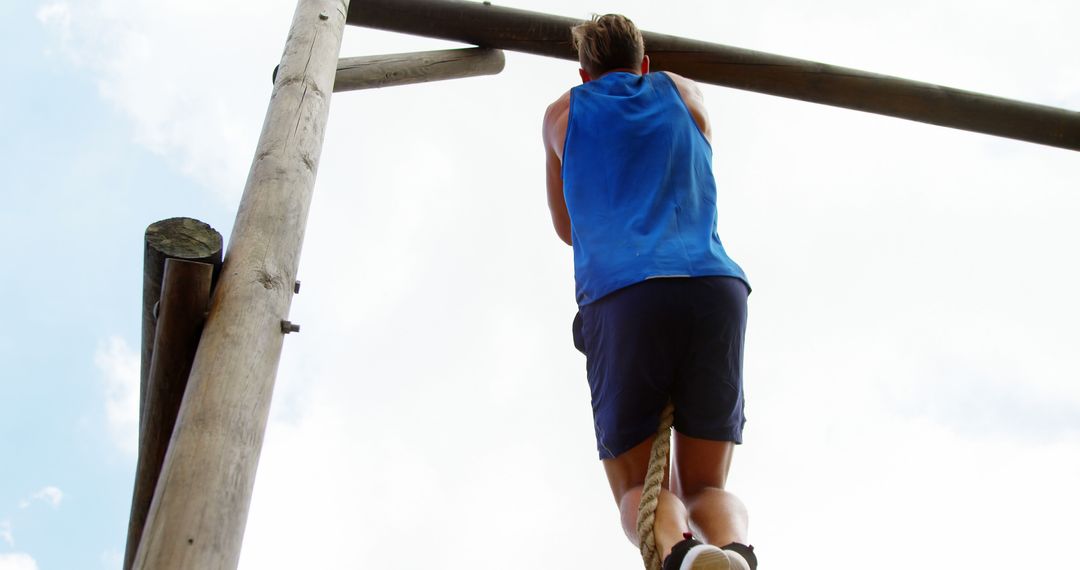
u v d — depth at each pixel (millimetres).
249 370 2568
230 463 2350
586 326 2521
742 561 2109
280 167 3164
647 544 2227
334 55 3781
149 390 2838
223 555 2205
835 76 4805
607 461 2523
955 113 4902
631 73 2992
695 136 2783
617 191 2639
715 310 2389
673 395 2465
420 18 4758
